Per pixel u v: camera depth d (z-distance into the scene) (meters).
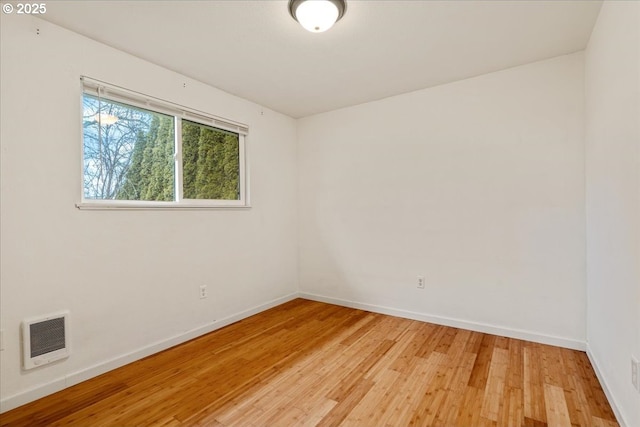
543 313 2.54
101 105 2.23
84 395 1.88
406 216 3.19
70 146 2.01
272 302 3.59
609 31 1.72
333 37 2.16
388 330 2.88
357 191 3.51
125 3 1.77
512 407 1.73
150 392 1.92
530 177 2.57
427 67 2.62
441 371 2.13
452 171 2.92
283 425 1.62
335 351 2.46
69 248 2.00
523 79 2.59
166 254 2.55
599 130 1.95
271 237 3.59
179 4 1.79
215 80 2.82
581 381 1.98
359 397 1.85
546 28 2.07
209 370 2.18
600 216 1.95
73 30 2.03
